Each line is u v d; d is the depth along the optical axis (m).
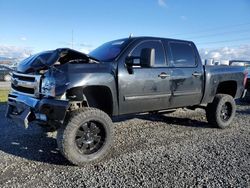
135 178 3.54
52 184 3.34
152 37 5.19
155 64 5.09
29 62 4.50
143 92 4.82
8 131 5.70
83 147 4.06
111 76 4.39
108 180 3.47
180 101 5.56
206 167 3.95
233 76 6.59
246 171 3.84
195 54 5.86
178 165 4.00
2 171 3.70
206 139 5.42
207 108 6.37
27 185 3.31
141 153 4.48
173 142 5.14
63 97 3.99
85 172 3.72
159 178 3.54
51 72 3.97
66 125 3.86
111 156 4.33
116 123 6.56
